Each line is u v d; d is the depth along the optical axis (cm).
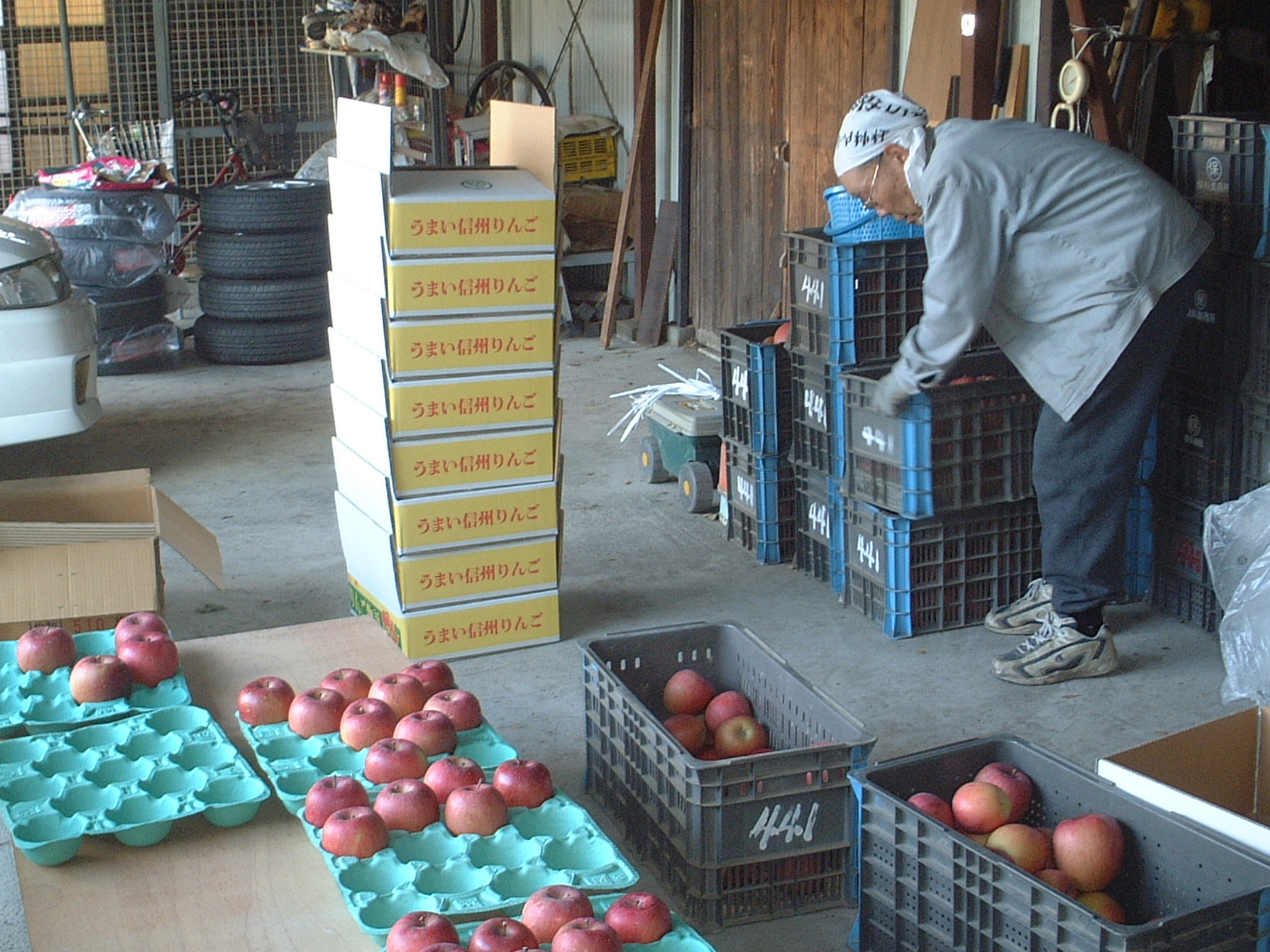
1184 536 432
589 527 540
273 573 490
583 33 994
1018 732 366
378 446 404
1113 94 476
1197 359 417
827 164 674
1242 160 390
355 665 303
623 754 310
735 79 761
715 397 560
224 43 1187
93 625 347
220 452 646
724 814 272
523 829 230
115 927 204
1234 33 473
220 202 812
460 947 183
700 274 834
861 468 434
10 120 1162
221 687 292
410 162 929
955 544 430
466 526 410
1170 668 403
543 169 405
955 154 348
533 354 406
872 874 264
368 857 216
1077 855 249
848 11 639
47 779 238
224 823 232
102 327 792
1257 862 229
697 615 452
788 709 318
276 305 819
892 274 438
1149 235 355
